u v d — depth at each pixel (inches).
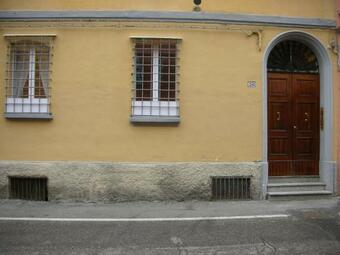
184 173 389.7
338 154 413.4
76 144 389.4
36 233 287.1
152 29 390.6
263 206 367.6
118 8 391.2
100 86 389.7
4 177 392.8
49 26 392.2
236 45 398.3
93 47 390.3
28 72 396.2
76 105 390.3
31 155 392.2
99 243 267.3
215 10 396.8
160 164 388.2
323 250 254.8
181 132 391.2
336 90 414.9
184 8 393.7
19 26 393.7
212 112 394.3
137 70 393.1
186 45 392.8
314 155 422.3
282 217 328.5
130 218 327.3
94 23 390.3
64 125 390.3
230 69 396.8
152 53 393.4
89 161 388.8
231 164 394.3
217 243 267.4
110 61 390.3
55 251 252.8
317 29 413.4
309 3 412.8
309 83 422.3
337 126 414.0
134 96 390.3
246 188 398.0
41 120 391.9
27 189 394.9
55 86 391.2
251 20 398.0
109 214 340.5
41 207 365.7
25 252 250.7
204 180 390.9
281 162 415.8
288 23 405.4
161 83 393.7
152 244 265.6
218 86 395.2
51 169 389.1
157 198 387.5
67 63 391.2
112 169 387.2
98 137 389.1
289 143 418.0
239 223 311.7
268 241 271.1
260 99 400.5
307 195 399.5
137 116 387.5
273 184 403.5
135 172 387.2
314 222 314.2
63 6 392.8
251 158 398.3
